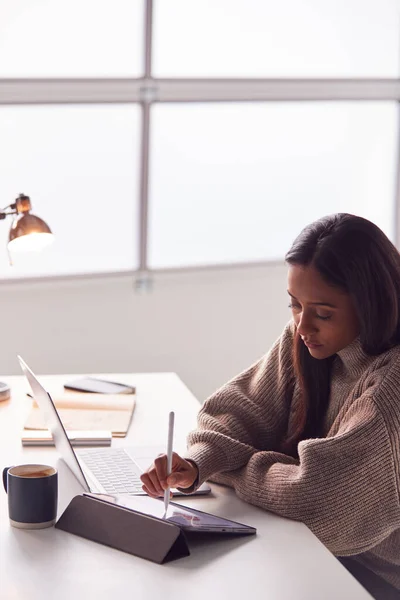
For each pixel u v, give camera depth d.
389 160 4.59
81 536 1.55
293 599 1.32
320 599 1.32
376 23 4.42
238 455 1.84
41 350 4.07
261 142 4.35
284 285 4.45
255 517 1.67
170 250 4.30
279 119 4.36
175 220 4.29
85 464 1.93
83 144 4.04
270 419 2.00
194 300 4.30
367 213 4.60
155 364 4.29
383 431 1.64
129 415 2.32
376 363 1.73
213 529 1.53
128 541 1.49
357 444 1.63
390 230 4.63
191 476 1.73
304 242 1.71
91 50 3.97
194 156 4.25
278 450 1.98
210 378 4.39
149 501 1.66
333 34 4.37
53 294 4.04
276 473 1.72
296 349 1.87
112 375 2.82
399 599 1.76
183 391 2.64
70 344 4.11
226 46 4.21
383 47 4.46
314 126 4.42
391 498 1.64
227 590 1.35
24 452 2.03
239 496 1.77
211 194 4.32
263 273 4.41
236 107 4.27
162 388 2.67
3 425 2.24
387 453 1.64
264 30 4.25
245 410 1.99
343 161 4.50
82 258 4.13
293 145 4.41
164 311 4.26
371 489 1.63
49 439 2.09
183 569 1.42
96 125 4.04
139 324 4.23
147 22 4.01
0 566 1.42
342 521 1.63
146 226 4.18
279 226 4.45
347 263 1.67
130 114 4.09
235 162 4.33
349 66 4.43
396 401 1.65
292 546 1.53
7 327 3.99
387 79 4.46
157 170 4.21
